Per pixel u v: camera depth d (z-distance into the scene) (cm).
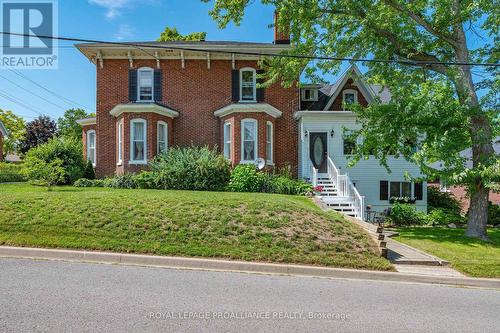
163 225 843
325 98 2134
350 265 736
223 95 1969
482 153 1177
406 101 1179
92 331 398
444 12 1181
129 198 1034
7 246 746
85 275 615
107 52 1939
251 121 1811
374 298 573
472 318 500
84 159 1892
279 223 880
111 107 1953
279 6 1347
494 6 1135
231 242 789
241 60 1980
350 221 995
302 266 714
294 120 1983
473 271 748
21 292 519
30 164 1443
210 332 411
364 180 1927
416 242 1042
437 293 626
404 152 1212
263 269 705
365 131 1257
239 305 506
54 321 422
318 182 1797
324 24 1347
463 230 1327
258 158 1788
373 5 1248
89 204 954
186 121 1952
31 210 903
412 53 1268
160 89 1959
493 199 2412
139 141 1791
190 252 741
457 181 1114
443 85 1164
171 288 567
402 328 451
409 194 1933
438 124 1131
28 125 3938
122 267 678
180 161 1611
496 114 1140
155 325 423
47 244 755
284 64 1446
